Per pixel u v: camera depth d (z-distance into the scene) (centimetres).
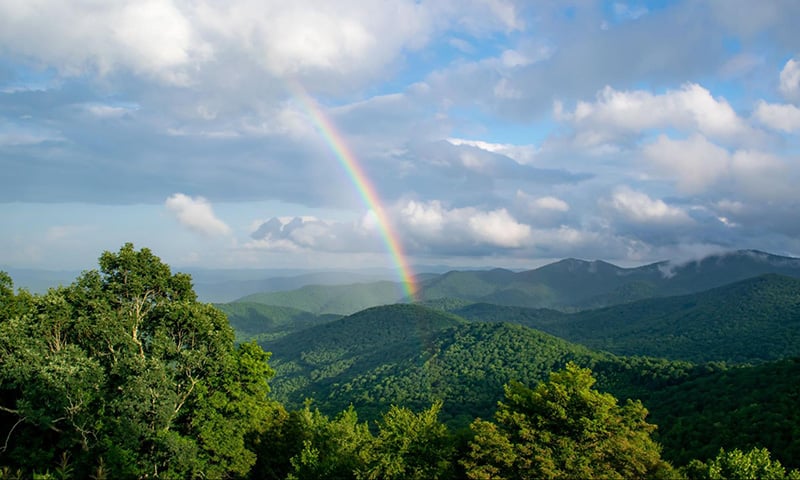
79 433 3519
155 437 3494
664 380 11762
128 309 4100
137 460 3569
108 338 3831
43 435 3534
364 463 3322
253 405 3997
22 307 4403
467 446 3222
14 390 3753
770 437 5784
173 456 3441
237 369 4041
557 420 2973
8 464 3516
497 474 2847
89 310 3966
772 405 6838
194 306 4012
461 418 11588
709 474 3167
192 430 3894
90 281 4025
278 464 4700
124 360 3588
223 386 3919
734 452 3297
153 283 4219
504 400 13450
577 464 2736
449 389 15912
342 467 3591
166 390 3569
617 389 12338
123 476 3359
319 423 5384
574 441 2880
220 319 4150
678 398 9525
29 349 3488
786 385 7575
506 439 2858
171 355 3825
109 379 3769
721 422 6844
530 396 3203
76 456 3444
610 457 2847
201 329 3900
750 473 3125
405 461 3136
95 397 3666
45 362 3491
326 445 4528
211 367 3822
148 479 3312
